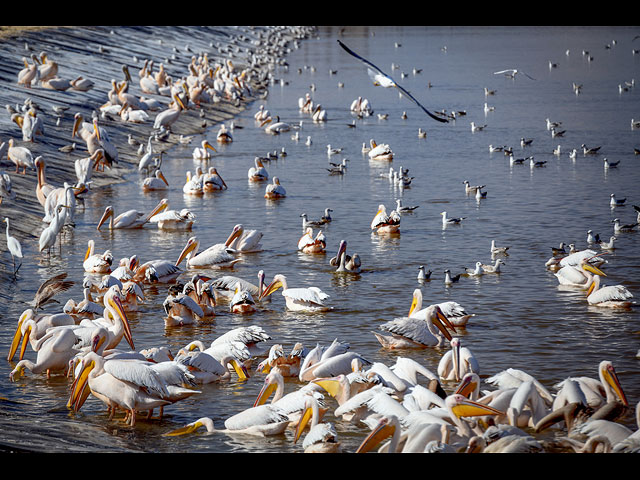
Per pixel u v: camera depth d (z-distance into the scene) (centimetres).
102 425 1571
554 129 5462
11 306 2316
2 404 1655
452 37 12938
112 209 3294
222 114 6844
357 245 3031
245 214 3575
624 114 6334
